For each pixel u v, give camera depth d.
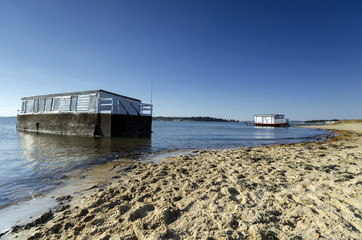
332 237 2.24
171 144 13.06
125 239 2.24
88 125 16.20
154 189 4.03
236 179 4.64
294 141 15.95
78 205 3.48
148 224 2.53
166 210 2.84
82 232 2.54
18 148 10.25
